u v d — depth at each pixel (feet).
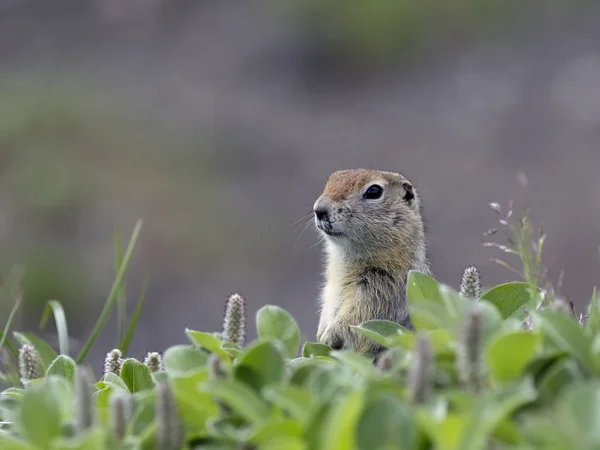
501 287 14.66
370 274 24.48
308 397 10.09
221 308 53.47
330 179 26.25
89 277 54.44
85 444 9.66
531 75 78.89
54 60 82.74
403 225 25.12
